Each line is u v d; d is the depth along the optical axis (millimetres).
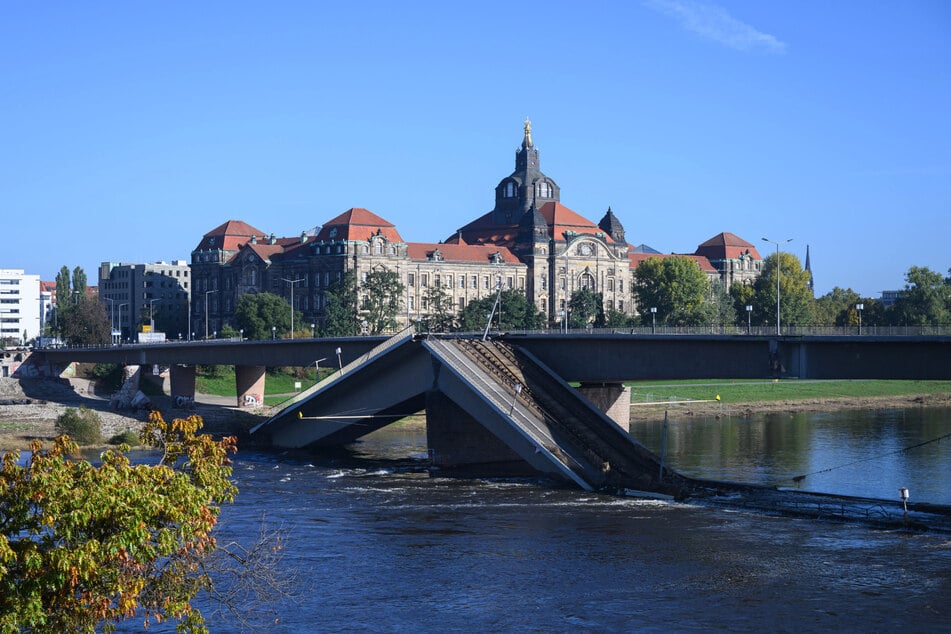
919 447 127625
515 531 77938
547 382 110562
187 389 164375
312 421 125312
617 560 69250
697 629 55844
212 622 57156
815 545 72625
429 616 58188
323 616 58188
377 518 82875
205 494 39531
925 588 62312
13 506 36562
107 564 36438
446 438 110688
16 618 34125
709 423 161375
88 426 127625
